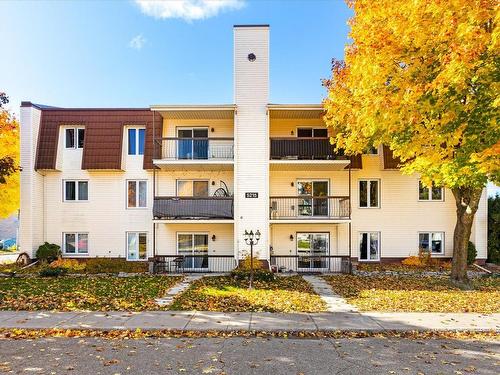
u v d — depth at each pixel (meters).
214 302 10.62
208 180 19.08
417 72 10.23
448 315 9.20
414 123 10.26
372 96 10.55
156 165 17.86
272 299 11.06
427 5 8.88
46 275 15.48
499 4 7.67
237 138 17.39
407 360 6.39
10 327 8.16
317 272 17.34
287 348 7.00
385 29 10.41
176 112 17.81
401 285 13.60
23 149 18.17
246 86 17.47
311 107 17.11
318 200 18.69
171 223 18.31
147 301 10.69
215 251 18.58
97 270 16.52
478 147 9.46
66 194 19.00
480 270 16.94
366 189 18.97
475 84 9.10
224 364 6.18
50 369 5.92
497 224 19.02
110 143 18.59
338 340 7.52
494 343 7.32
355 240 18.75
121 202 18.92
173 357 6.49
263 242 17.14
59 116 18.88
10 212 22.94
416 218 18.80
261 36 17.66
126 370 5.89
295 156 17.59
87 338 7.59
